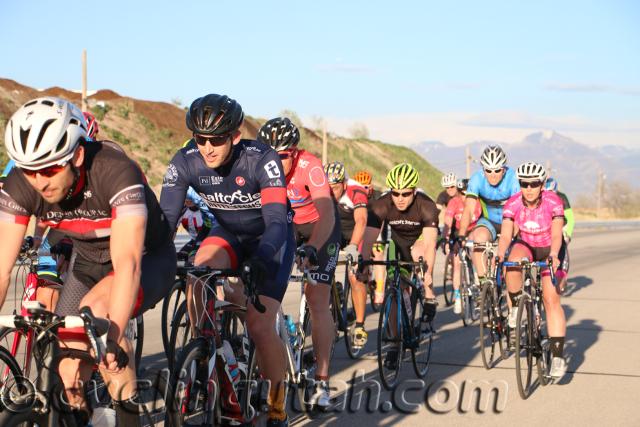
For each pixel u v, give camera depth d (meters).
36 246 3.87
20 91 35.72
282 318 4.05
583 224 38.59
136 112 36.69
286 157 4.32
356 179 7.52
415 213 5.95
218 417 3.12
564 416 4.28
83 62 20.95
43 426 2.46
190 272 3.00
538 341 5.07
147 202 2.69
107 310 2.52
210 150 3.27
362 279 5.69
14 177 2.56
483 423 4.12
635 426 4.08
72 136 2.37
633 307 8.93
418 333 5.37
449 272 11.55
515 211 5.62
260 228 3.79
